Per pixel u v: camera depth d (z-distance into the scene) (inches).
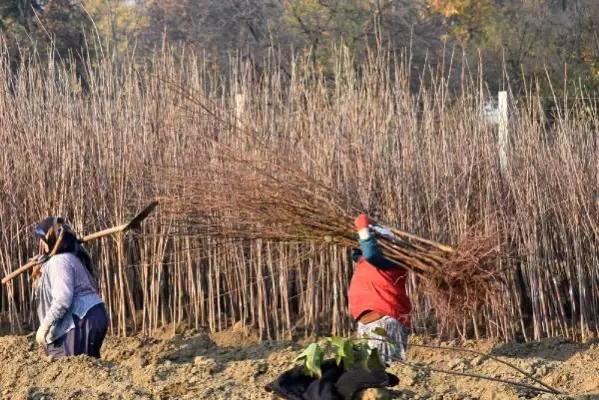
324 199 345.1
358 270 332.2
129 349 416.2
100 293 450.9
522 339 440.5
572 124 467.2
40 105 461.4
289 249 442.6
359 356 262.8
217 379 329.4
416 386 318.3
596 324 442.6
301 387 265.7
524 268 442.9
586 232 446.3
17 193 454.3
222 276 461.7
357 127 438.6
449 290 329.4
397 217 432.8
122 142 450.9
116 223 444.8
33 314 457.1
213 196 366.9
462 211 427.8
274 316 444.1
